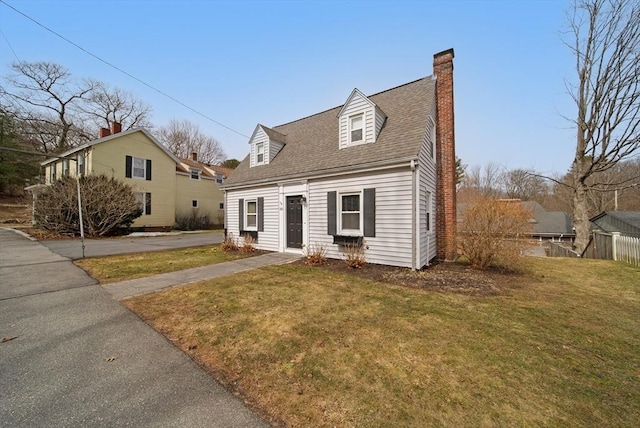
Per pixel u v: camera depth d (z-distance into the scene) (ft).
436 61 30.81
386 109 29.96
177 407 7.01
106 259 28.45
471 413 6.75
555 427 6.31
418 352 9.73
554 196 119.75
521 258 23.70
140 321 12.59
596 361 9.26
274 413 6.81
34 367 8.87
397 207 23.72
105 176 52.54
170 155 69.21
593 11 39.32
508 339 10.75
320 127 36.55
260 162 39.27
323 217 28.91
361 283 19.16
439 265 25.96
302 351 9.86
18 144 82.43
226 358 9.46
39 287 17.88
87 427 6.33
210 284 18.78
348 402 7.19
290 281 19.65
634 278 21.65
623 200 93.81
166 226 68.80
